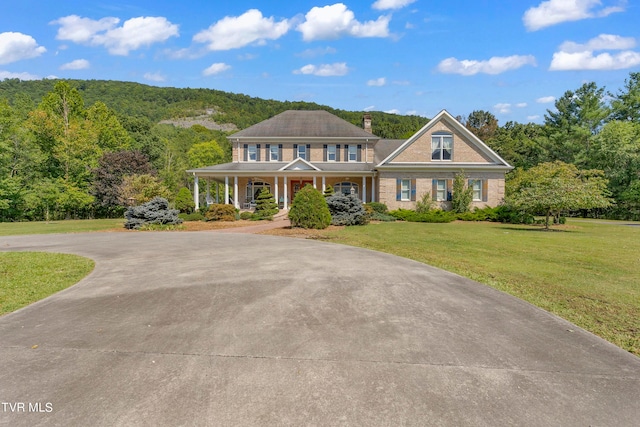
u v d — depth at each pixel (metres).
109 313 5.49
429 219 25.25
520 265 9.21
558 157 43.91
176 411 2.99
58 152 38.38
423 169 27.95
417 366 3.78
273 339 4.46
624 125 37.53
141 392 3.29
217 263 9.19
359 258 9.79
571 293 6.68
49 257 10.51
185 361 3.89
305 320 5.11
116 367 3.76
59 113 44.00
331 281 7.19
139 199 24.78
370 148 32.66
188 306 5.76
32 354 4.09
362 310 5.52
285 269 8.30
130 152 40.16
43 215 37.56
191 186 54.03
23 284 7.42
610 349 4.26
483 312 5.49
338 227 19.56
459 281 7.33
